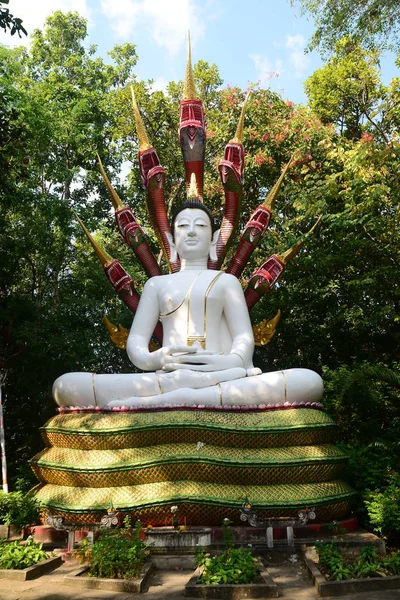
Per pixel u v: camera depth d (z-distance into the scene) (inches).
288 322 691.4
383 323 642.8
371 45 462.6
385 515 309.3
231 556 253.8
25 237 662.5
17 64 709.9
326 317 682.8
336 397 506.0
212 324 415.2
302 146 675.4
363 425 550.6
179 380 365.1
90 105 877.8
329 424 346.6
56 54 979.3
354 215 565.6
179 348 385.1
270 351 746.8
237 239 775.7
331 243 629.0
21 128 453.4
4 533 335.0
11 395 635.5
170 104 861.8
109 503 312.3
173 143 868.6
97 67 1004.6
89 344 681.6
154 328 431.5
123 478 321.7
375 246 597.9
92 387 367.9
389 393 542.6
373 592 237.9
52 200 705.0
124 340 461.7
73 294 785.6
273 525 302.0
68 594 238.4
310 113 738.8
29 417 631.2
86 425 339.0
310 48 468.1
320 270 628.1
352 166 497.0
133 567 257.0
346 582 238.4
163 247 474.9
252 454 327.0
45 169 843.4
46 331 625.0
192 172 486.0
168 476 317.1
